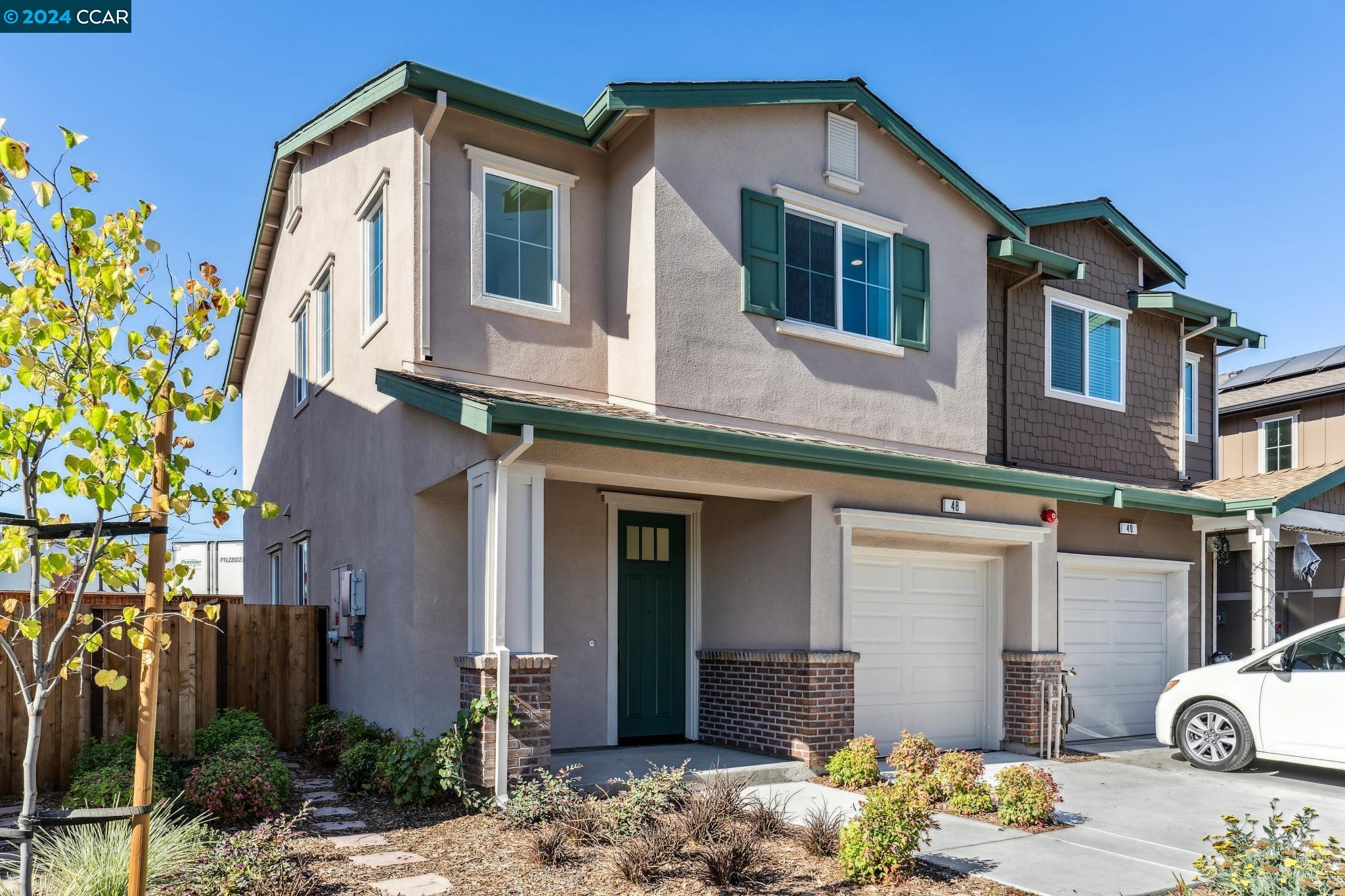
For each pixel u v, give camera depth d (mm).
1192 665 14109
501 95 9789
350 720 10219
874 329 11555
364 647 10711
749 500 10992
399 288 9789
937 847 7055
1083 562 12719
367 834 7234
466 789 7914
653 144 10031
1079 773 10281
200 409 4598
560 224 10461
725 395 10164
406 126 9820
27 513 4254
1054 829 7672
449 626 9531
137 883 4227
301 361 14484
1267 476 14703
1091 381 14656
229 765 7738
